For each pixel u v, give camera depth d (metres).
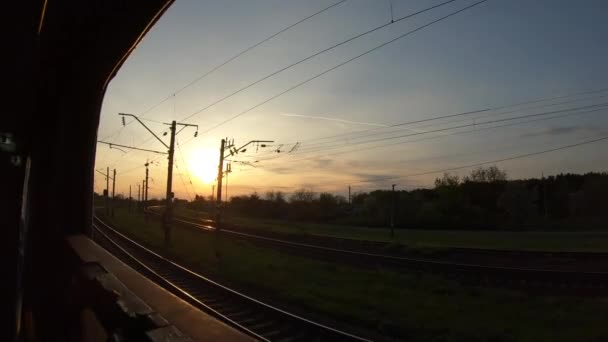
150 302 3.37
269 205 80.38
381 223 57.09
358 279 15.95
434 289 14.16
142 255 22.28
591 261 18.61
